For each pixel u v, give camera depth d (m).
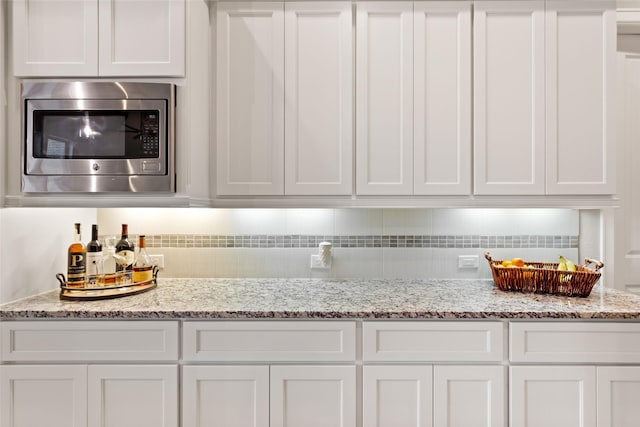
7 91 1.69
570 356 1.52
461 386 1.54
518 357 1.53
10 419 1.54
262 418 1.54
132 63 1.70
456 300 1.71
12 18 1.69
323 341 1.55
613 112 1.80
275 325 1.55
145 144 1.67
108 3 1.70
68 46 1.70
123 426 1.54
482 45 1.81
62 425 1.54
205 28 1.83
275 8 1.84
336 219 2.16
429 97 1.83
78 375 1.53
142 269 1.93
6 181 1.67
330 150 1.84
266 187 1.84
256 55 1.85
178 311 1.54
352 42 1.84
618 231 2.13
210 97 1.87
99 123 1.67
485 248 2.14
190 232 2.17
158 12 1.71
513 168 1.82
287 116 1.84
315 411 1.54
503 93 1.82
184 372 1.54
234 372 1.54
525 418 1.53
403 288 1.96
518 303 1.66
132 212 2.16
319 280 2.14
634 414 1.52
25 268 1.74
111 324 1.55
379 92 1.83
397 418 1.54
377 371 1.53
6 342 1.54
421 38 1.82
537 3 1.81
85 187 1.66
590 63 1.81
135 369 1.53
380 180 1.83
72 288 1.77
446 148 1.83
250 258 2.17
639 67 2.13
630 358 1.52
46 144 1.67
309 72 1.84
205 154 1.83
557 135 1.81
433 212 2.15
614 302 1.67
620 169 2.13
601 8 1.81
